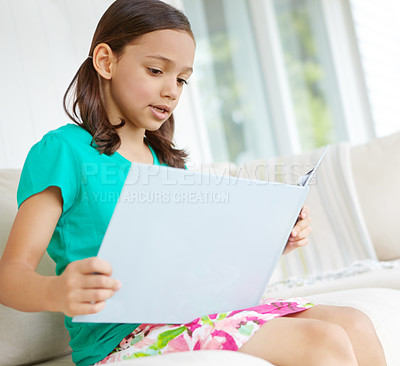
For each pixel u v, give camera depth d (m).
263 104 3.61
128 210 0.78
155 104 1.10
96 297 0.78
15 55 2.15
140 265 0.83
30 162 1.03
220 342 0.89
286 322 0.89
